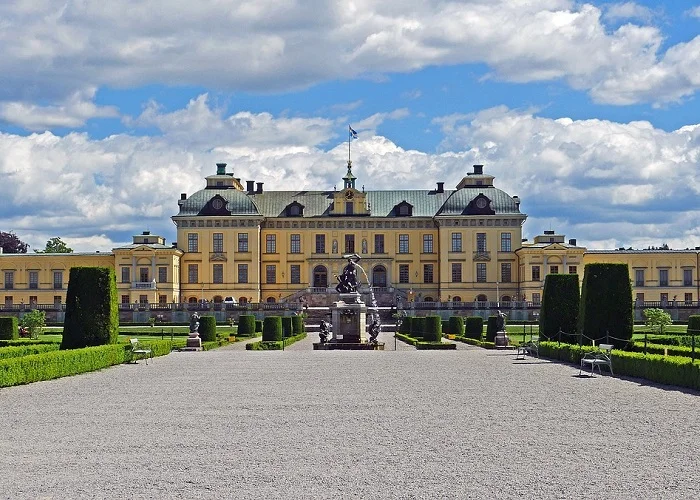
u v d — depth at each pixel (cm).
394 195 14962
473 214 14200
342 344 6881
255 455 2128
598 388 3550
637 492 1753
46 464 2025
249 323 8944
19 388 3628
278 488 1797
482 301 13150
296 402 3116
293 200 14738
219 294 14188
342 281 7400
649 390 3466
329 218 14450
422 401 3127
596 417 2712
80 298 5188
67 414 2825
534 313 12319
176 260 14000
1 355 4747
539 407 2950
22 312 12206
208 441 2316
